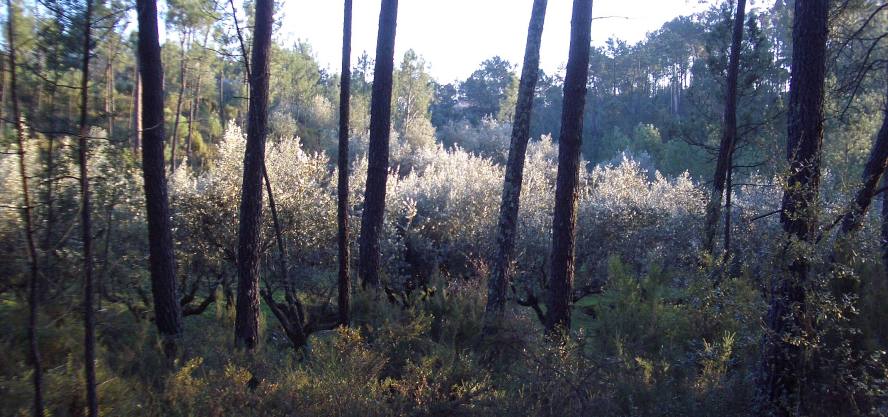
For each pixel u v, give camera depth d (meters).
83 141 5.04
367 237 11.41
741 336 6.60
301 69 46.19
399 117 49.81
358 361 6.02
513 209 10.27
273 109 43.75
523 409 5.69
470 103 78.81
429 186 19.38
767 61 15.33
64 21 4.92
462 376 6.51
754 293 6.24
